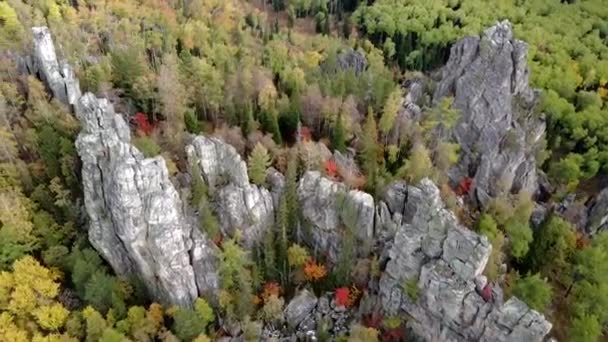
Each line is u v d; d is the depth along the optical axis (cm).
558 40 18800
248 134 10500
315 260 9431
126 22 14375
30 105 10225
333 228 9225
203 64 12031
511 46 11938
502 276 8950
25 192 9131
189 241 8412
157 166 7831
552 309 9319
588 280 9362
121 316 8025
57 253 8400
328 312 8856
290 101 11762
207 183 8988
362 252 9181
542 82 16238
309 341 8544
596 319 8681
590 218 11412
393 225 9100
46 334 7919
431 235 7944
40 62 10356
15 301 7738
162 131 10288
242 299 8588
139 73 11012
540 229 9962
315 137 11525
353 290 8938
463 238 7569
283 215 8919
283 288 9144
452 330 8081
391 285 8544
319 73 14938
